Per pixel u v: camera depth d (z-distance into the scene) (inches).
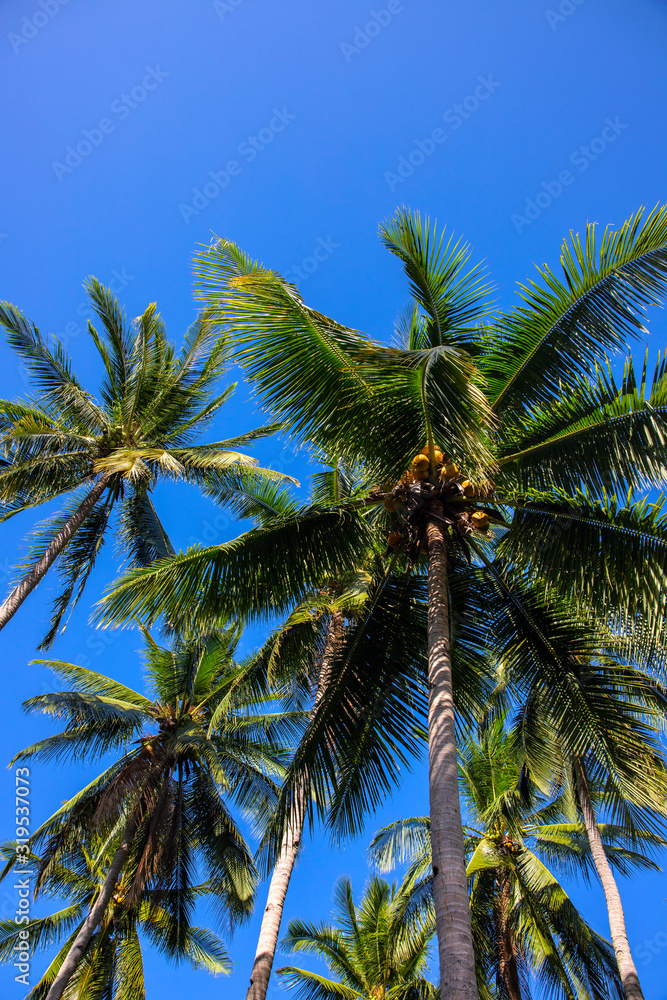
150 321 687.7
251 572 380.8
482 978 682.2
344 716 386.6
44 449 614.5
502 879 731.4
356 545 401.4
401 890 762.8
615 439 347.6
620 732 375.2
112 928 732.7
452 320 374.9
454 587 421.1
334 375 349.7
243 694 544.4
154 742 713.0
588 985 650.8
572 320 366.3
